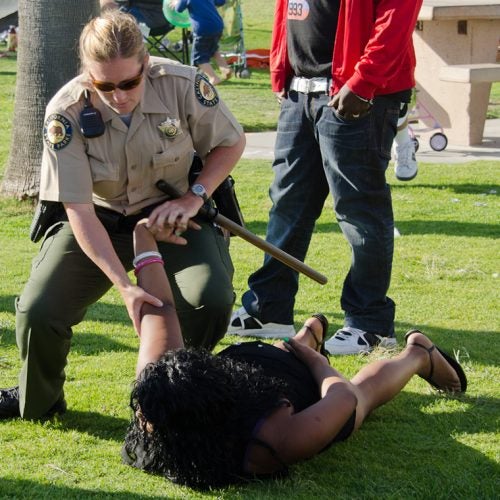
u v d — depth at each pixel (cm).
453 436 385
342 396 349
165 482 340
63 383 402
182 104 372
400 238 750
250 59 1877
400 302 589
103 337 525
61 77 821
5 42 2103
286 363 365
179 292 371
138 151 367
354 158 484
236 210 400
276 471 336
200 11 1458
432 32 1131
